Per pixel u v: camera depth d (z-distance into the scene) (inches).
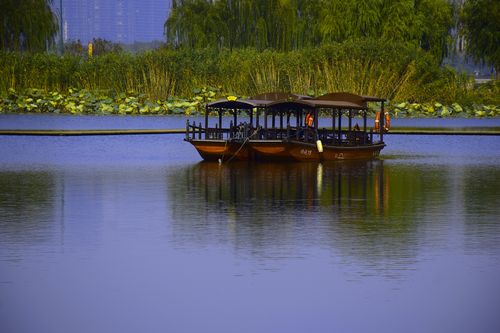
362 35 7096.5
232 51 6702.8
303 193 2458.2
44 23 6870.1
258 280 1455.5
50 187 2564.0
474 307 1323.8
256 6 7534.5
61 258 1603.1
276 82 6240.2
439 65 7411.4
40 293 1391.5
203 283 1438.2
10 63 6378.0
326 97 3715.6
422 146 4261.8
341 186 2632.9
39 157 3528.5
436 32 7313.0
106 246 1699.1
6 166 3171.8
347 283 1437.0
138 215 2048.5
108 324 1257.4
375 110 5984.3
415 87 6466.5
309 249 1669.5
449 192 2506.2
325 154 3435.0
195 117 6043.3
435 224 1941.4
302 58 6353.3
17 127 5142.7
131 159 3469.5
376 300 1353.3
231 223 1941.4
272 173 2987.2
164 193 2439.7
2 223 1939.0
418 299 1358.3
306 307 1321.4
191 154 3698.3
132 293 1390.3
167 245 1708.9
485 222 1969.7
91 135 4552.2
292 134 3582.7
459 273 1499.8
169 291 1398.9
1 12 6752.0
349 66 6230.3
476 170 3144.7
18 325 1258.6
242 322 1261.1
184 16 7475.4
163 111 6166.3
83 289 1412.4
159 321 1267.2
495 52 7327.8
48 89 6412.4
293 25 7470.5
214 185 2628.0
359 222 1961.1
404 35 7017.7
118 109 6156.5
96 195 2394.2
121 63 6471.5
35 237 1785.2
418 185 2669.8
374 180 2805.1
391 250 1665.8
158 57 6441.9
